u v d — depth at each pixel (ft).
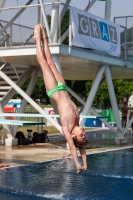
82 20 54.49
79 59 56.49
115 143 67.21
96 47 57.16
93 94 61.05
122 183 34.65
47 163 44.47
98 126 96.58
